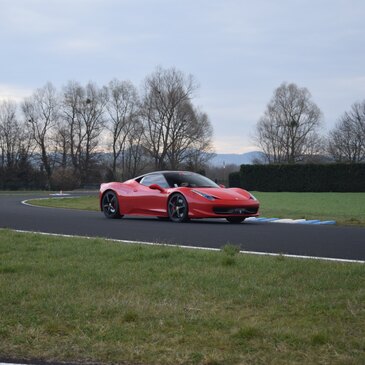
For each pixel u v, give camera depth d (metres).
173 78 61.72
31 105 62.41
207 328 3.42
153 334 3.33
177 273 4.90
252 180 49.47
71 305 3.95
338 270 4.95
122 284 4.57
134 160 66.56
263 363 2.87
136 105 63.44
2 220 11.42
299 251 6.61
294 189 48.50
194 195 10.82
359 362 2.84
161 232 8.95
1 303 4.05
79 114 63.47
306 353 2.98
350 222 11.57
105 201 12.40
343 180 47.44
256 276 4.77
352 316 3.58
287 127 68.31
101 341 3.25
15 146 62.06
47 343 3.26
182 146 62.56
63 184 56.31
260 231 9.11
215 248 6.87
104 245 6.71
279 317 3.62
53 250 6.35
